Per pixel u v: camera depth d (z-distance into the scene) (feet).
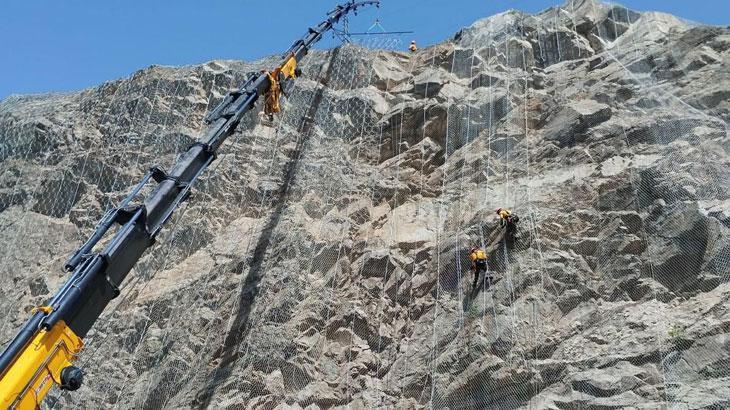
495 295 50.06
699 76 58.80
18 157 86.28
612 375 40.91
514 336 46.52
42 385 31.63
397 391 48.78
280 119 79.66
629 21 74.02
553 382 43.14
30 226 76.95
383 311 54.95
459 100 72.38
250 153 76.07
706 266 44.14
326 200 67.36
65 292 33.50
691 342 40.16
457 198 61.98
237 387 50.85
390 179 67.92
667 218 48.08
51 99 96.37
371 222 63.93
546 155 60.85
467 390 45.55
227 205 71.36
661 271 45.91
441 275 54.90
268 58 89.40
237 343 55.16
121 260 37.32
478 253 52.13
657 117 56.70
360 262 59.26
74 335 33.65
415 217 62.34
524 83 71.10
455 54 79.41
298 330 54.13
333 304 56.29
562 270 49.52
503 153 64.08
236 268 62.64
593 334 44.39
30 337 31.37
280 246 62.69
